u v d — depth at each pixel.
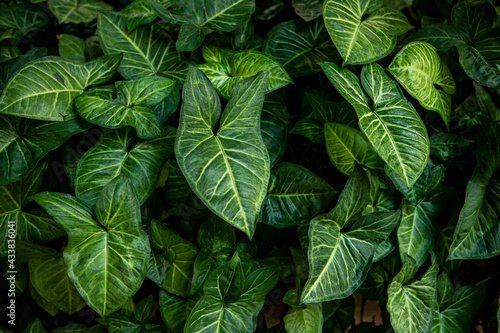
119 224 0.54
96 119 0.54
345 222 0.57
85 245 0.54
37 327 0.62
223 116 0.54
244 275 0.59
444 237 0.63
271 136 0.60
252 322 0.58
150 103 0.57
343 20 0.57
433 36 0.61
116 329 0.60
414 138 0.55
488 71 0.59
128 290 0.54
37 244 0.59
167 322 0.60
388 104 0.57
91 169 0.56
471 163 0.62
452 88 0.62
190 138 0.53
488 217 0.59
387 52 0.57
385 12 0.60
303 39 0.63
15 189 0.57
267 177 0.53
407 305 0.59
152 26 0.61
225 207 0.52
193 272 0.59
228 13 0.60
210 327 0.57
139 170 0.56
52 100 0.56
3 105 0.54
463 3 0.61
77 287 0.53
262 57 0.58
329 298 0.55
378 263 0.66
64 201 0.54
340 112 0.60
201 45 0.62
